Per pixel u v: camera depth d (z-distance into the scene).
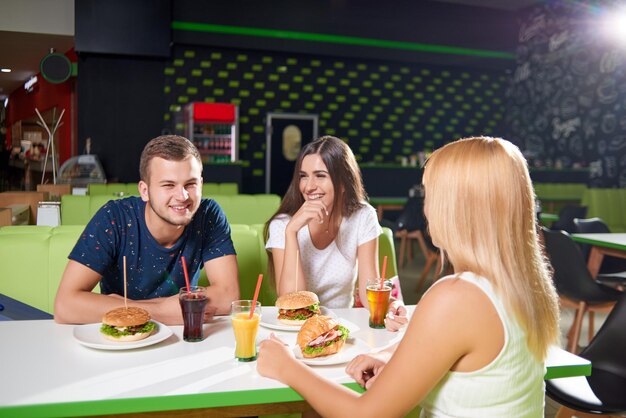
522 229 1.13
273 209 4.42
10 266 2.21
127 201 1.85
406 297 5.23
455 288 1.11
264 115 9.71
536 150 10.36
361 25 9.59
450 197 1.14
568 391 1.99
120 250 1.82
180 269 1.90
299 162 2.15
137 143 9.05
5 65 10.44
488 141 1.15
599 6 8.91
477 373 1.12
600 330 2.21
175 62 9.20
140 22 8.46
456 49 10.19
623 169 8.60
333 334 1.43
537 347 1.14
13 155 12.78
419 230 5.73
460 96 10.77
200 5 8.93
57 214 3.81
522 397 1.14
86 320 1.66
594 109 9.11
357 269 2.23
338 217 2.12
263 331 1.65
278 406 1.28
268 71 9.68
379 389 1.13
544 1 9.95
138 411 1.15
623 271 4.36
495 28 10.46
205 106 8.73
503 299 1.10
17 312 2.19
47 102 10.65
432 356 1.10
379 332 1.66
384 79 10.29
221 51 9.42
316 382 1.21
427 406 1.20
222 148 9.27
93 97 8.81
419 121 10.55
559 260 3.58
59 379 1.24
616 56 8.65
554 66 9.87
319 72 9.94
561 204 8.86
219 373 1.30
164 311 1.68
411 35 9.87
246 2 9.09
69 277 1.73
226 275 1.90
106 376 1.26
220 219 1.97
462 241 1.13
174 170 1.68
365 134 10.27
